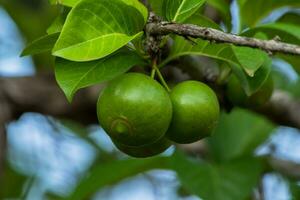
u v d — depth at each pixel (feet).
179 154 3.53
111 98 2.61
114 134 2.62
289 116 3.69
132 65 2.69
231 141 3.94
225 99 3.18
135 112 2.59
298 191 3.76
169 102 2.64
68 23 2.51
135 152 2.80
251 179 3.51
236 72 2.90
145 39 2.68
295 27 3.04
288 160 3.92
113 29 2.57
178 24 2.60
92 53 2.53
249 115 3.97
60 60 2.65
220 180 3.49
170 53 2.87
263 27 3.02
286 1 3.36
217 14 3.67
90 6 2.53
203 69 3.15
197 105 2.70
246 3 3.36
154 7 2.83
